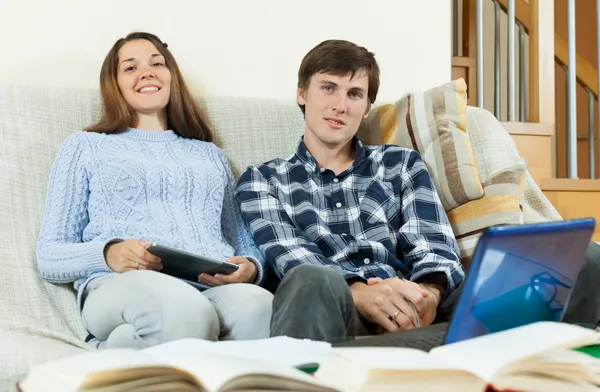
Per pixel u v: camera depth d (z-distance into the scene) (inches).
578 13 178.7
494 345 26.7
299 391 23.4
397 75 96.3
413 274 64.3
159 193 68.5
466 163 72.9
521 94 121.9
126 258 59.6
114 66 72.9
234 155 78.5
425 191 70.6
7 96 69.3
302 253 64.2
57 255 62.4
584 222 35.0
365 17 94.4
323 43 72.4
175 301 54.4
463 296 31.1
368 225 69.6
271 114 81.3
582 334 28.2
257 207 69.6
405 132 76.5
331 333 47.6
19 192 66.3
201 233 68.3
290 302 48.0
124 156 68.5
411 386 23.8
